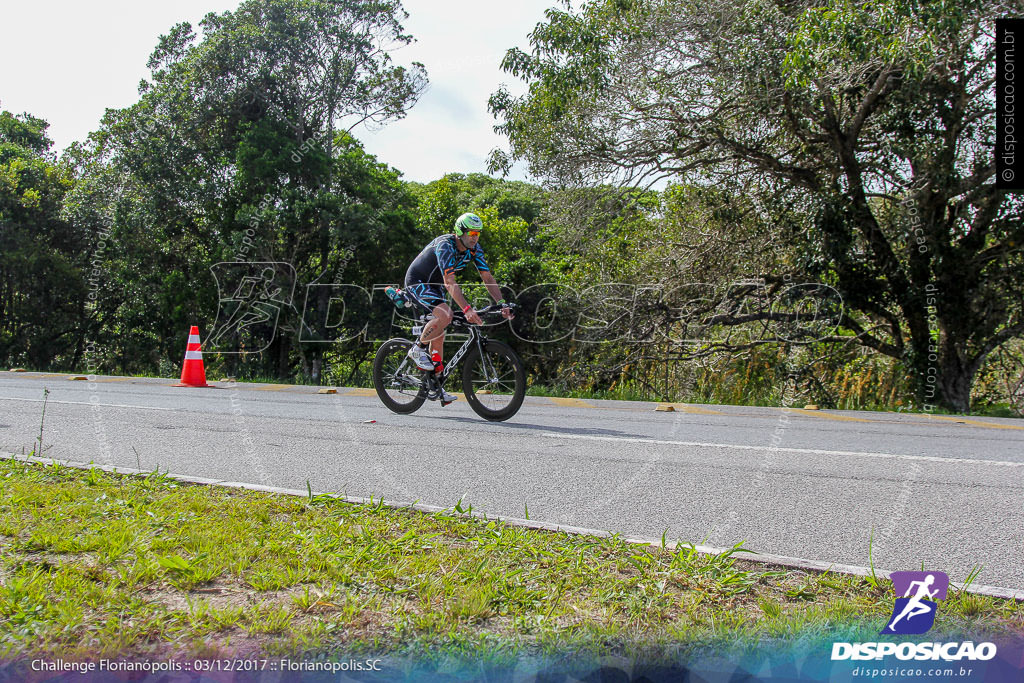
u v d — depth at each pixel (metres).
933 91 12.87
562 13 15.38
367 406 8.62
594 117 16.06
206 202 21.84
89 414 7.49
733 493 4.21
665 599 2.58
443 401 7.31
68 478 4.27
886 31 12.10
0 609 2.37
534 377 15.58
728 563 2.93
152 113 22.12
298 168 21.33
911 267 13.77
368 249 21.72
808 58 12.24
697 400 13.20
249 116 22.59
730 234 15.97
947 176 12.98
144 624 2.32
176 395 9.96
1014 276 13.45
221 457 5.19
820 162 14.91
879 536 3.39
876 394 13.72
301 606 2.47
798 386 13.66
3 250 24.00
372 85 22.03
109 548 2.94
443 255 6.74
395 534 3.29
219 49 21.22
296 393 10.80
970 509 3.86
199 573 2.70
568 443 5.82
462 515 3.64
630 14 15.18
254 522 3.40
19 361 25.11
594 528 3.50
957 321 13.83
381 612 2.45
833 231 13.94
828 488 4.33
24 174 26.42
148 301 23.20
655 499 4.07
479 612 2.44
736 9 13.95
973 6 11.70
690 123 15.34
